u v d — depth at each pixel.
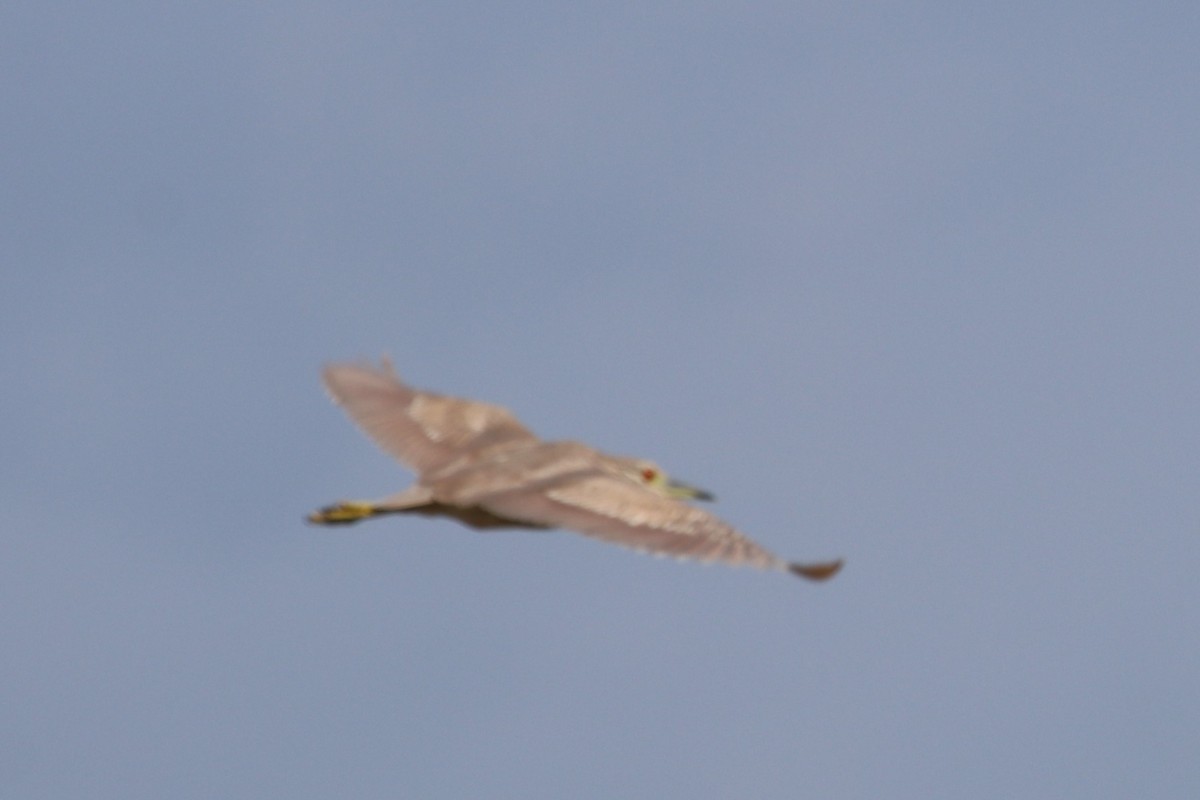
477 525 51.09
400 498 50.19
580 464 50.12
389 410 53.91
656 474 56.47
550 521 47.84
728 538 45.97
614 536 47.09
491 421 53.41
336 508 50.19
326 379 54.88
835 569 43.78
